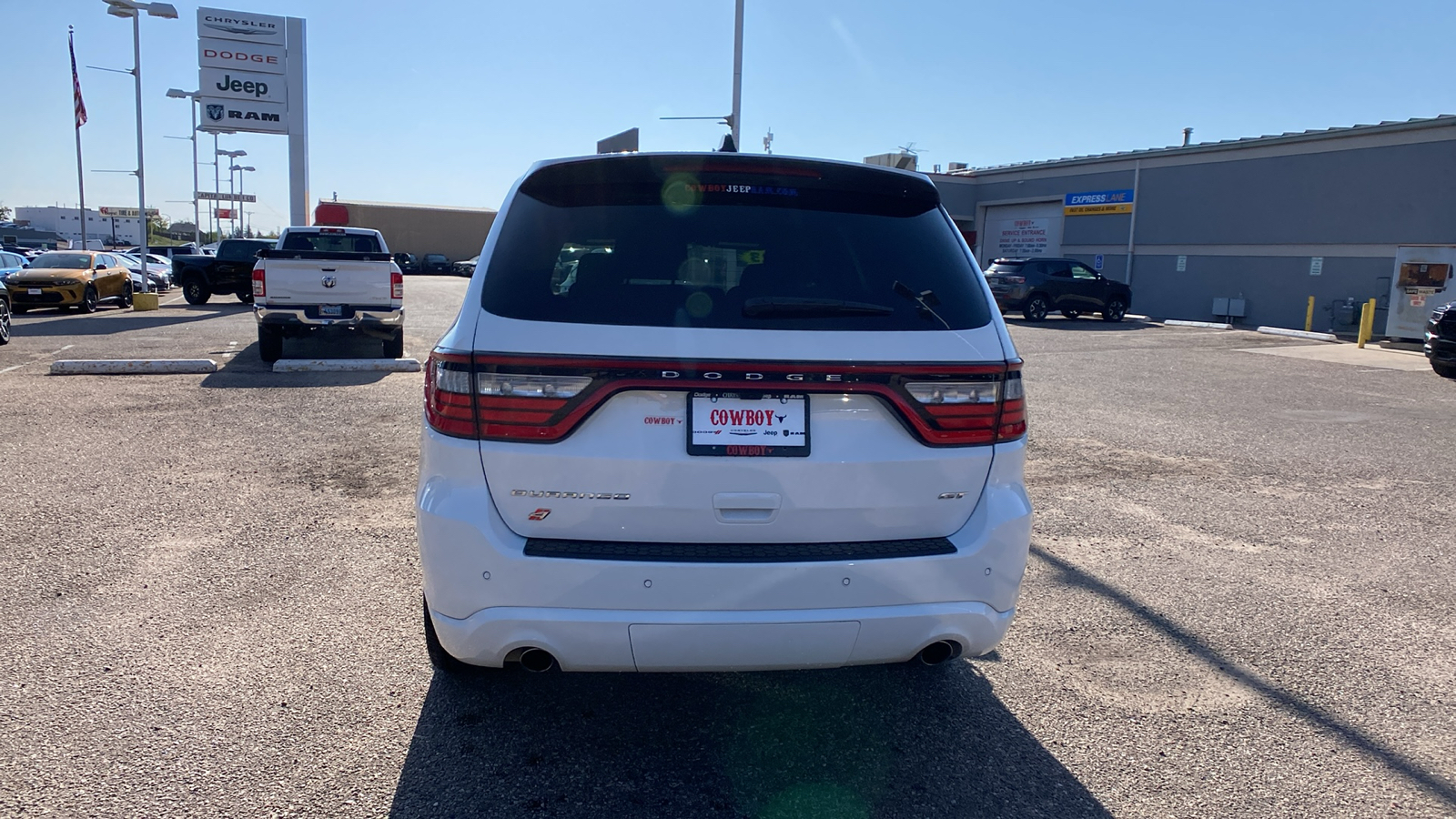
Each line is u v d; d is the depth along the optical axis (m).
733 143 3.46
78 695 3.38
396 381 11.00
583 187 2.96
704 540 2.68
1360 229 22.69
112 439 7.60
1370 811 2.85
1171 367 14.79
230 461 6.89
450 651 2.77
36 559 4.79
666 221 2.88
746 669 2.76
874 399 2.71
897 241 2.97
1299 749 3.20
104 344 14.73
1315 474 7.25
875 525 2.76
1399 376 13.88
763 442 2.65
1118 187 28.94
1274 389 12.28
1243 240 25.41
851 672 3.77
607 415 2.62
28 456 6.96
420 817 2.72
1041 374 13.59
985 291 3.00
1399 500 6.50
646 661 2.67
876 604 2.71
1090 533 5.62
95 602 4.24
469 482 2.66
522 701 3.45
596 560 2.59
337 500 5.94
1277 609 4.46
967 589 2.79
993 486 2.87
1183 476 7.13
